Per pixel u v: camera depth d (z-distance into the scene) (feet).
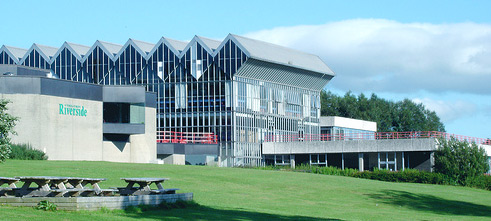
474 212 134.92
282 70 310.04
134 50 298.35
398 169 254.88
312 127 335.26
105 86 208.44
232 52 286.25
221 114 286.66
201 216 86.74
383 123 489.67
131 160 219.41
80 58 302.04
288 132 317.63
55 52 318.04
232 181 145.59
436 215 122.52
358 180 172.04
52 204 80.79
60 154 191.93
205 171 160.97
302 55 336.70
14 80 186.80
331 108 490.08
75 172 139.03
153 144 228.43
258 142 297.12
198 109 290.35
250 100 294.46
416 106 505.25
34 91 187.11
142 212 86.22
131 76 298.15
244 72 289.94
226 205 107.65
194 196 117.50
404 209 129.59
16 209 79.00
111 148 211.41
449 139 226.58
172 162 248.32
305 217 98.12
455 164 212.84
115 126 209.67
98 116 205.46
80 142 198.90
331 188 149.07
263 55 293.64
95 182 95.50
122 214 82.69
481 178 212.43
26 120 186.19
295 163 283.38
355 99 495.00
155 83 296.71
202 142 280.10
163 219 81.05
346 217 105.70
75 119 197.77
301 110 327.67
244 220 86.89
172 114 294.05
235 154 282.15
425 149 246.27
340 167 271.28
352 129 361.10
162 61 296.10
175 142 259.39
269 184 146.51
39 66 305.53
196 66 291.79
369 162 265.95
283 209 110.32
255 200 120.98
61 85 193.98
